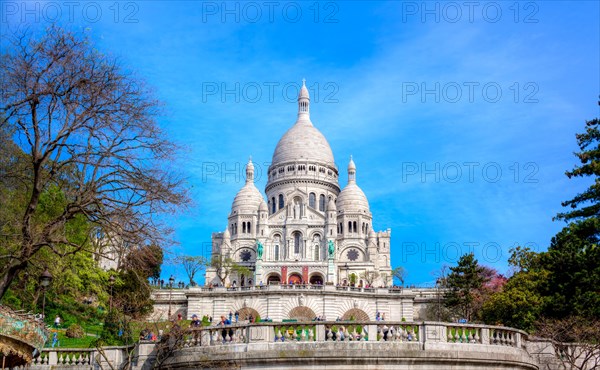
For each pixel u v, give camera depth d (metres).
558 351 41.03
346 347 34.03
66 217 34.34
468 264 103.81
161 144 36.38
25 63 33.81
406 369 33.88
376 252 192.75
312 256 189.50
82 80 34.12
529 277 79.38
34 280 64.88
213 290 108.88
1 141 43.44
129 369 38.06
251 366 34.06
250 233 197.88
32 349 31.09
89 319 82.06
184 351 36.41
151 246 36.50
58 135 33.62
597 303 51.25
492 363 35.25
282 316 106.56
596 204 57.28
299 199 198.50
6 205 49.50
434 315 109.62
